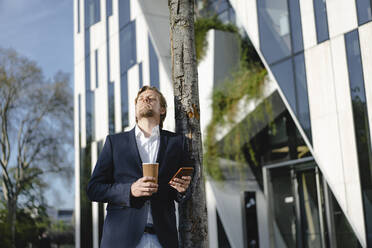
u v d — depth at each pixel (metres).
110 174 2.32
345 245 8.19
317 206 8.95
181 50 2.66
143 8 11.88
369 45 6.41
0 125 19.28
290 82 7.77
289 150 9.66
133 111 12.34
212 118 9.73
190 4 2.74
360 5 6.62
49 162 19.36
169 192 2.25
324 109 7.05
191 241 2.40
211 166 9.59
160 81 11.14
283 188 9.85
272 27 8.24
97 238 13.70
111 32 14.01
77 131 15.55
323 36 7.20
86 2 15.98
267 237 9.88
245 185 9.90
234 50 10.13
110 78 13.83
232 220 9.52
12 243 18.27
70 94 20.39
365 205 6.26
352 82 6.64
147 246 2.11
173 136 2.40
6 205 18.78
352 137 6.55
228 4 10.37
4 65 19.38
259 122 9.59
